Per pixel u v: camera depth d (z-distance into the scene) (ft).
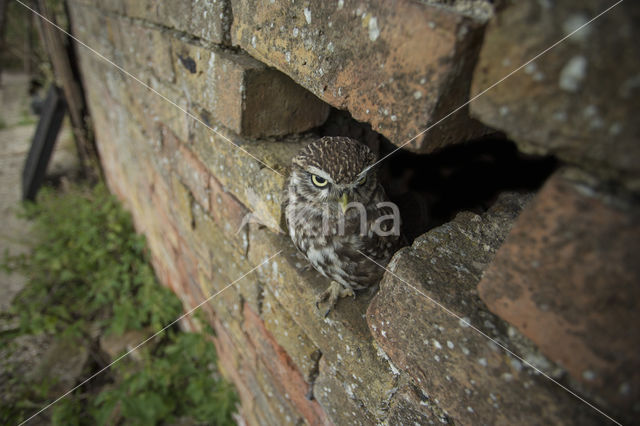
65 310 2.83
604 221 0.41
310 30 0.75
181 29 1.29
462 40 0.49
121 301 2.79
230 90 1.10
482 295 0.57
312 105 1.21
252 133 1.16
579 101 0.39
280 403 1.45
